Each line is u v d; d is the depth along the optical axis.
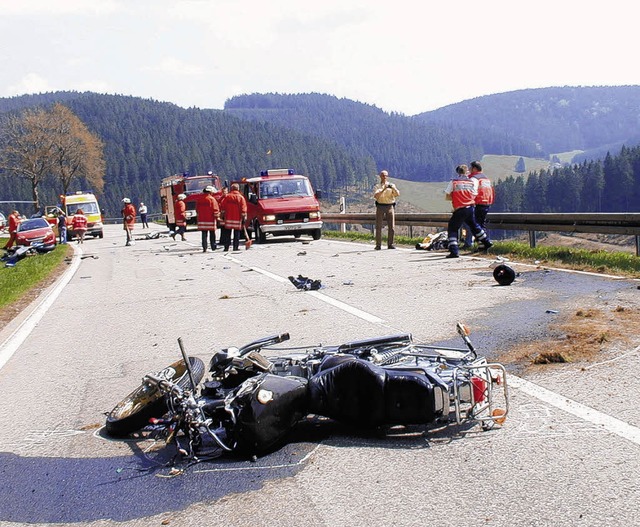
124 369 7.86
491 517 3.87
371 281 13.29
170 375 5.55
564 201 198.88
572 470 4.38
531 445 4.81
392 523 3.89
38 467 5.12
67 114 99.44
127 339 9.55
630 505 3.88
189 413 4.93
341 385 5.07
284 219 25.97
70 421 6.14
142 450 5.29
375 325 9.11
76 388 7.24
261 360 5.48
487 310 9.53
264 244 25.50
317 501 4.23
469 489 4.23
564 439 4.88
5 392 7.35
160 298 13.12
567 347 7.17
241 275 15.84
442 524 3.83
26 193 193.75
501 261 14.84
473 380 5.12
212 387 5.21
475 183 16.58
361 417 5.05
